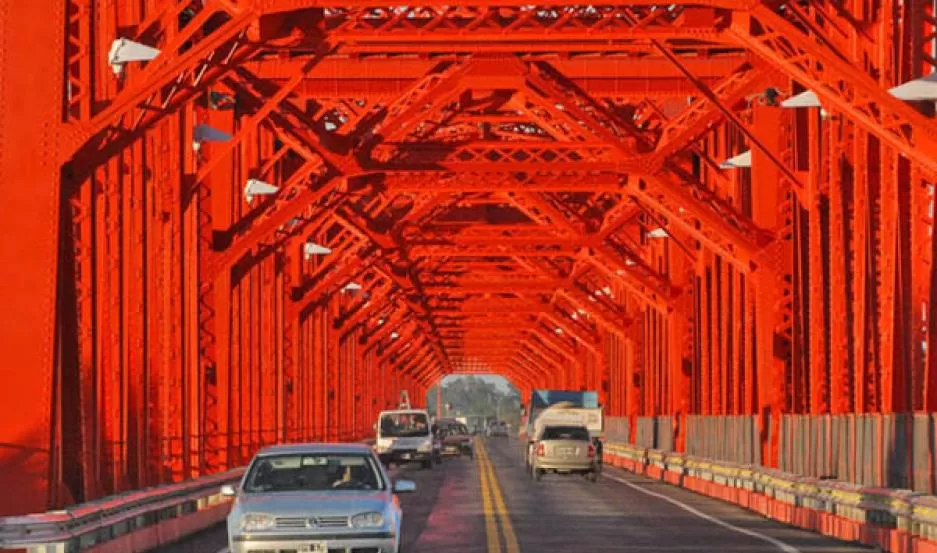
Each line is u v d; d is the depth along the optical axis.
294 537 46.03
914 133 65.06
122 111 57.41
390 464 174.38
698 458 121.44
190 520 75.06
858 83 64.94
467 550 63.38
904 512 61.12
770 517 88.31
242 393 116.44
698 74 108.56
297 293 156.88
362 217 150.38
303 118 109.50
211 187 106.75
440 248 164.62
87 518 54.47
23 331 54.66
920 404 66.81
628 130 109.19
